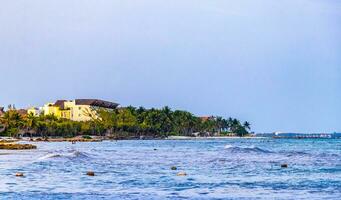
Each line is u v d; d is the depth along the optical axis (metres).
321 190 57.41
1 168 82.75
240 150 144.00
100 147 196.88
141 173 76.06
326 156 120.50
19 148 167.75
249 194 54.16
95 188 58.41
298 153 133.25
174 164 94.75
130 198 51.06
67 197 51.44
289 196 52.78
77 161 99.12
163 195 53.12
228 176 72.12
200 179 68.12
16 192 54.75
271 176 72.31
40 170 79.56
